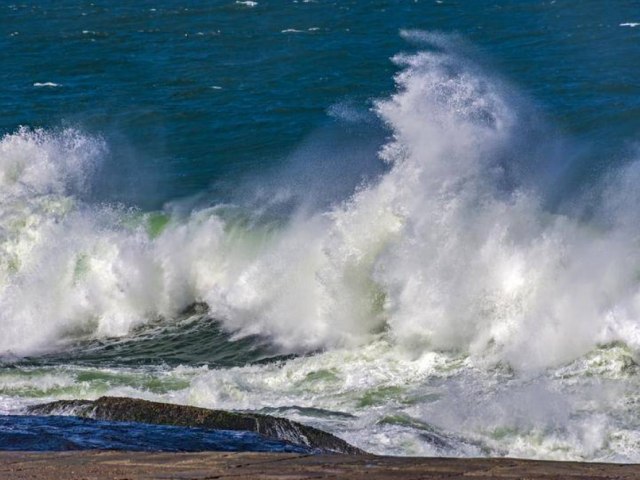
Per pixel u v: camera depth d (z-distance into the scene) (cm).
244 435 3038
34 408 3591
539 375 4234
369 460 2017
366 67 14675
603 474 1812
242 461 2003
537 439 3541
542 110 9194
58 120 11688
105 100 12862
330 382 4334
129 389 4319
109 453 2145
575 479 1756
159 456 2083
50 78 14700
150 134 10838
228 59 15875
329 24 19512
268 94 12988
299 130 10662
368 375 4391
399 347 4681
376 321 4891
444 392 4091
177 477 1798
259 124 11131
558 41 16200
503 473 1823
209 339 5284
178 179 8600
